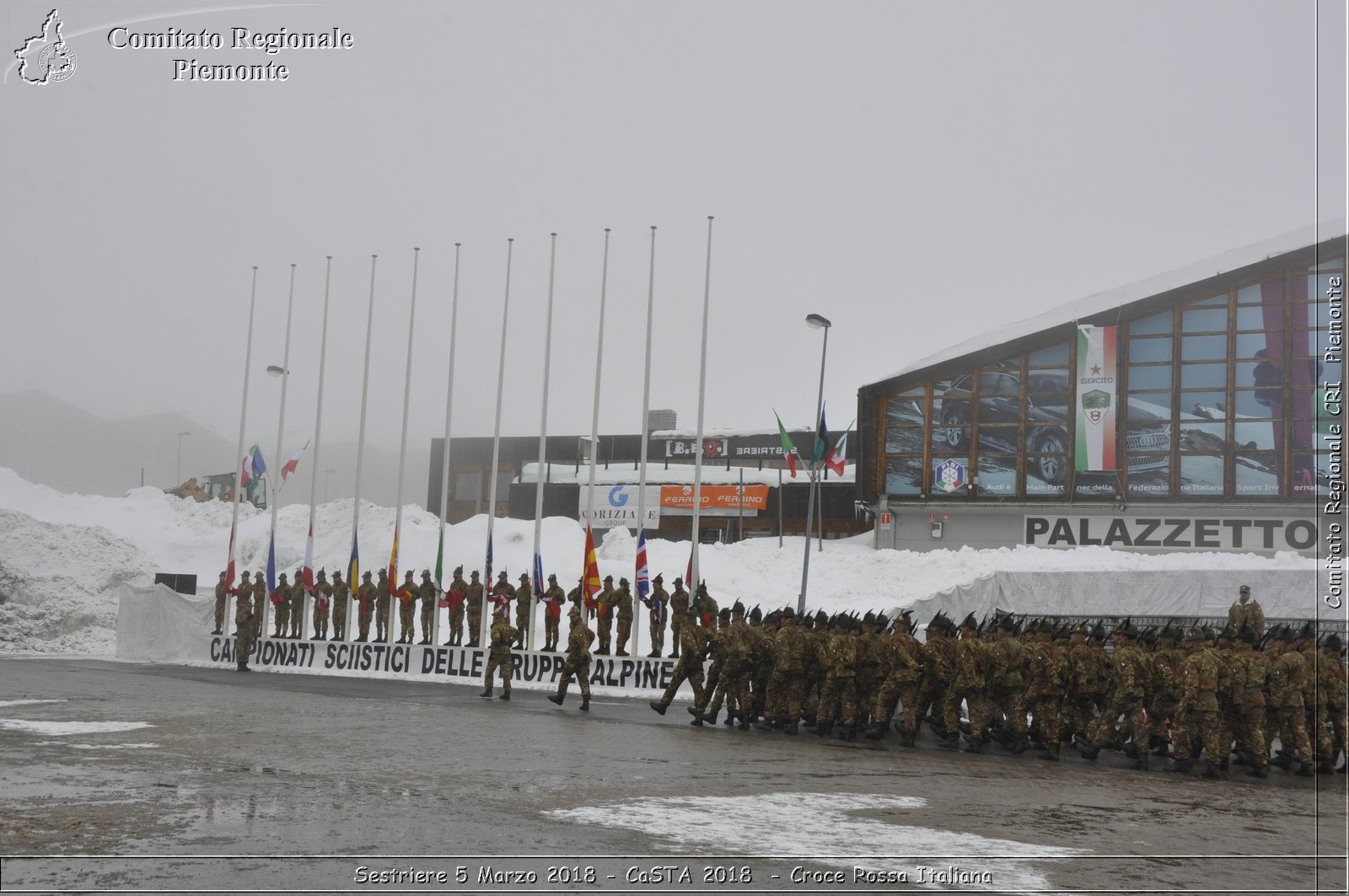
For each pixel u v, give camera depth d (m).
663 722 20.34
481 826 9.54
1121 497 54.12
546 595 30.25
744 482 72.69
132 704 20.06
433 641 32.25
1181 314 54.16
